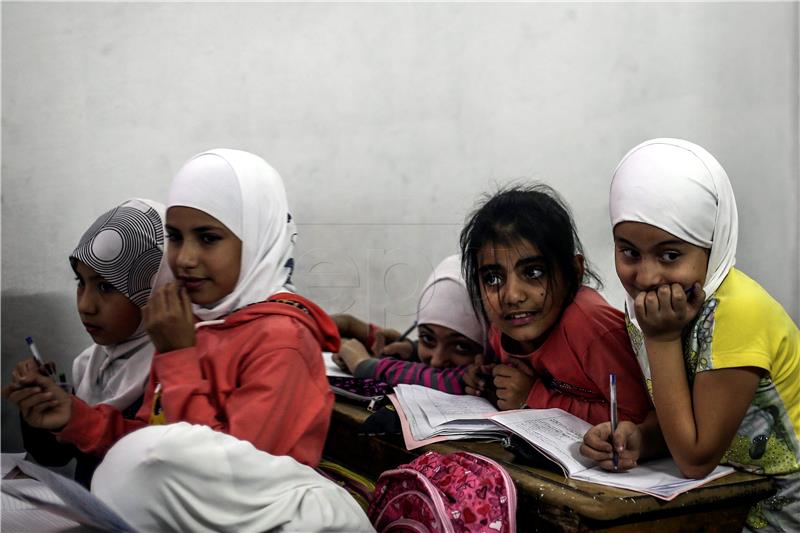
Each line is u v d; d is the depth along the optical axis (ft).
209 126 8.38
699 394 3.76
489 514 3.72
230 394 4.17
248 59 8.42
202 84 8.36
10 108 7.96
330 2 8.46
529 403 5.04
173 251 4.55
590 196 8.50
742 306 3.72
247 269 4.61
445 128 8.57
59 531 3.43
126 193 8.21
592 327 4.56
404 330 8.48
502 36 8.52
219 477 3.38
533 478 3.83
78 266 5.34
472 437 4.58
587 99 8.47
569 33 8.45
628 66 8.41
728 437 3.72
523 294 4.70
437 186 8.57
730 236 3.88
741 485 3.76
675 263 3.74
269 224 4.72
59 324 7.88
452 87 8.56
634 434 3.92
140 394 5.26
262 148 8.48
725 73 8.18
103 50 8.15
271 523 3.46
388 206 8.58
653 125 8.39
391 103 8.55
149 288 5.33
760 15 8.02
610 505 3.42
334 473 5.09
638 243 3.77
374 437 5.10
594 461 4.00
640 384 4.47
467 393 5.58
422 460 4.24
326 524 3.58
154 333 4.08
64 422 4.55
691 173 3.72
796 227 7.89
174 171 8.32
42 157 8.03
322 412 4.30
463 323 5.98
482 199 8.27
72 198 8.08
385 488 4.18
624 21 8.38
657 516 3.56
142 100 8.24
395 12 8.52
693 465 3.78
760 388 3.84
